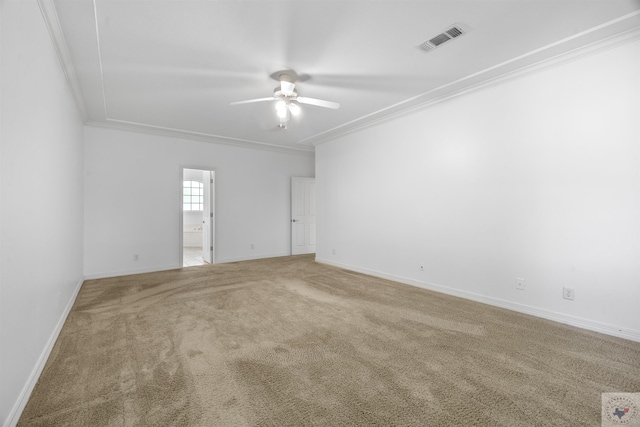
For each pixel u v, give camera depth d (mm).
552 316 3053
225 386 1918
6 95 1503
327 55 2945
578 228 2883
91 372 2068
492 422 1595
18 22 1683
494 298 3527
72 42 2637
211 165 6270
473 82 3551
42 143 2195
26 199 1816
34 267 1976
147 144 5504
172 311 3340
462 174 3842
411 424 1583
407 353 2363
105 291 4164
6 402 1493
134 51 2820
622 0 2176
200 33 2559
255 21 2408
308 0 2170
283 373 2074
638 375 2043
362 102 4176
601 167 2744
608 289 2711
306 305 3551
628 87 2596
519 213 3303
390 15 2348
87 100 3986
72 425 1565
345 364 2195
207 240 6570
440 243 4113
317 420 1614
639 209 2555
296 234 7480
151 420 1604
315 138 6098
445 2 2207
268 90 3740
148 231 5488
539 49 2836
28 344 1832
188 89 3684
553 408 1705
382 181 4988
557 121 3010
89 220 4914
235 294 4020
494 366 2166
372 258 5191
